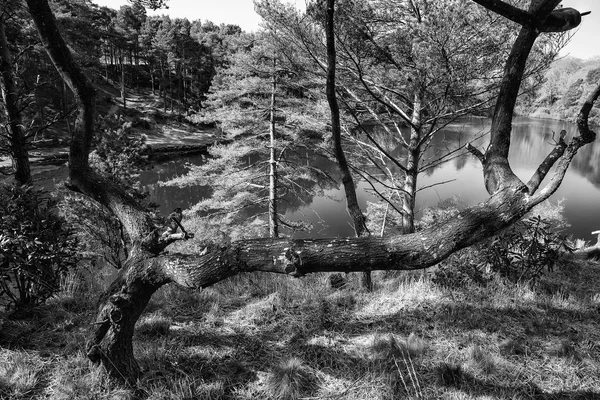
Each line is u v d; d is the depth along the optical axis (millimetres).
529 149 35031
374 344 2947
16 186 3381
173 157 35188
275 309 3502
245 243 1938
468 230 1682
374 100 6023
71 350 2729
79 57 14766
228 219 13297
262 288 4027
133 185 6633
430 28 4223
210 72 51281
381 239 1815
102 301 2287
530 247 4121
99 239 6844
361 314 3492
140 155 6898
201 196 24281
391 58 5258
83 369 2516
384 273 4660
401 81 5395
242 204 13734
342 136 6426
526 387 2543
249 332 3137
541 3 1766
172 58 44875
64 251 3387
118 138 6629
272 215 12797
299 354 2840
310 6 4453
